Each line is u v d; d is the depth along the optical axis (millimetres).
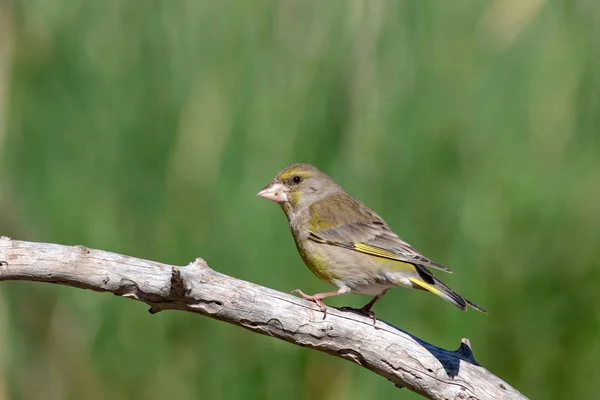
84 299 12156
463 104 12281
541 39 12617
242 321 8273
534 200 12242
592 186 12375
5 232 11961
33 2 12352
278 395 11875
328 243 10023
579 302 12312
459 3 12414
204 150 11867
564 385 12328
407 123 12102
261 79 12000
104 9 12188
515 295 12219
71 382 12172
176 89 11992
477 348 12102
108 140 11898
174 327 12055
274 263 11602
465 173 12172
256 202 11641
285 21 12188
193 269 8086
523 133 12398
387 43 12242
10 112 12211
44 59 12289
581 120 12570
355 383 11945
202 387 11930
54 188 11891
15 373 12195
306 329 8375
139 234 11766
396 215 12055
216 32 12117
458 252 12109
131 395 12008
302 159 11828
